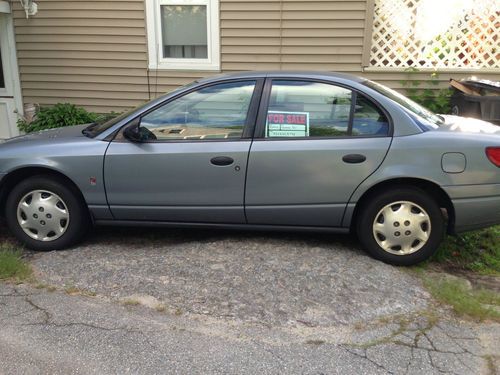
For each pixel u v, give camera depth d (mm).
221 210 4047
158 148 3992
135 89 8109
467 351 2881
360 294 3438
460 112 6680
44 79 8297
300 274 3670
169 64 7902
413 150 3752
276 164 3879
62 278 3686
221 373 2682
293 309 3266
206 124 4031
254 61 7707
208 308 3283
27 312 3244
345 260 3936
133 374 2672
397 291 3496
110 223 4223
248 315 3207
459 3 7195
